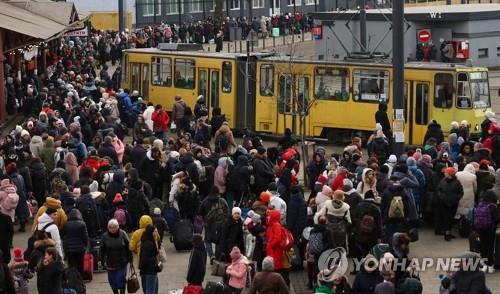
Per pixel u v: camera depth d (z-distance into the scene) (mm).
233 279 48000
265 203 53250
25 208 63156
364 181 57969
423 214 63281
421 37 142125
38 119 83188
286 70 97875
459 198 59781
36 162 65625
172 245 61500
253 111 101500
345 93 95062
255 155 64625
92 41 165875
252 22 188750
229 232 51781
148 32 176500
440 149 67812
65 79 119750
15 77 114188
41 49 134750
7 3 123000
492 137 72000
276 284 42656
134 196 57625
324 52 149500
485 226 54531
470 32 142375
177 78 108875
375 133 77938
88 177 59688
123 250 49188
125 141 96438
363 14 119438
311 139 97250
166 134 92500
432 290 51938
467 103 90688
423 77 91375
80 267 52375
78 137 73562
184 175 60125
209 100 105375
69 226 51656
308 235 52594
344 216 51156
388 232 56281
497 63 145375
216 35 176875
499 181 59312
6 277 43781
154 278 48812
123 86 114875
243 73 102125
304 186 74250
